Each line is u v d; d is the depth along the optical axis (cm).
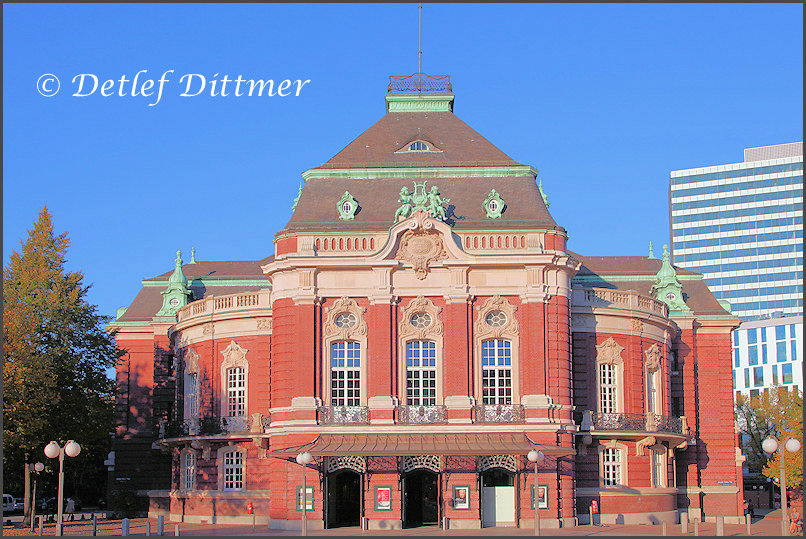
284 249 5250
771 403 9794
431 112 5953
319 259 5156
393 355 5112
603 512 5372
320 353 5141
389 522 4922
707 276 16662
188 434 5872
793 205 16288
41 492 8194
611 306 5656
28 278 5656
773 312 16075
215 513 5669
